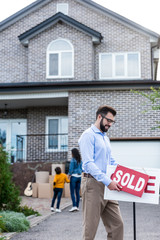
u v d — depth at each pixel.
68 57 18.45
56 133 18.78
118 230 4.36
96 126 4.41
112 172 4.24
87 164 4.20
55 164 15.05
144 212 9.88
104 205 4.33
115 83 15.97
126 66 18.78
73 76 18.25
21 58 19.62
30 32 18.70
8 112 19.67
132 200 4.13
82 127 16.22
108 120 4.35
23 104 18.47
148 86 15.96
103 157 4.34
